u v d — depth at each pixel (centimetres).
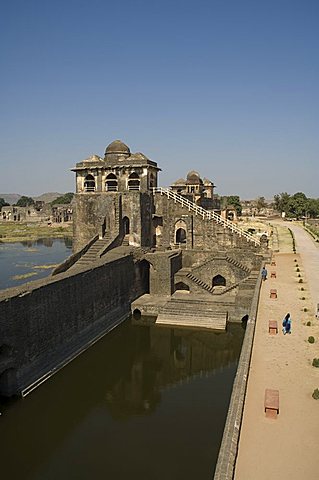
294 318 2247
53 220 14512
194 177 6862
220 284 4206
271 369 1622
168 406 2180
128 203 4181
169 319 3378
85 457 1745
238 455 1101
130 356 2853
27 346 2212
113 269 3325
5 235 10975
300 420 1270
